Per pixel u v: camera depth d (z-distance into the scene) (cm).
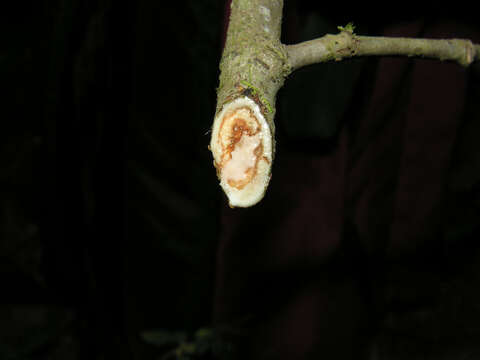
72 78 123
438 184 119
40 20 157
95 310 144
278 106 106
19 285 165
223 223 116
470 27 105
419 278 133
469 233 147
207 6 110
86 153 126
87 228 134
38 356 153
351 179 116
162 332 117
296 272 116
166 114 118
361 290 123
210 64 114
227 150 39
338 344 123
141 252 129
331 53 42
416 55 45
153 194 125
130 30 114
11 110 175
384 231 123
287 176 110
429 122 113
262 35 39
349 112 107
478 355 130
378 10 94
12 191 173
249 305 119
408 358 133
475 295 141
